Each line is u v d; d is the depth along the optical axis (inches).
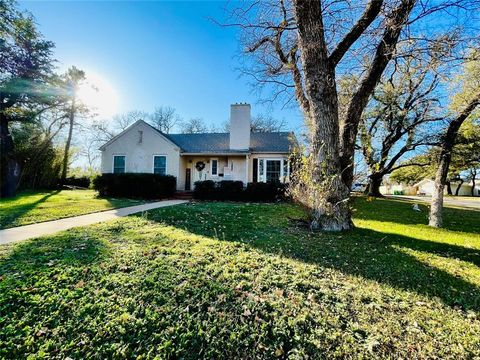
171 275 122.5
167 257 146.3
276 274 128.6
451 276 138.4
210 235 201.6
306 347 81.0
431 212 306.2
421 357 77.6
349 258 159.8
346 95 354.6
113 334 85.2
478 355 78.8
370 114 553.3
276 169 614.2
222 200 510.3
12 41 543.2
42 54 585.9
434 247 195.9
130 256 146.7
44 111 661.9
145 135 641.0
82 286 111.3
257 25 291.3
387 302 107.7
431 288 122.6
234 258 148.2
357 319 94.7
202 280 118.3
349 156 238.7
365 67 263.4
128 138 646.5
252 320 92.5
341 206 235.0
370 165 243.3
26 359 75.7
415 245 199.0
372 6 219.6
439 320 96.0
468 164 462.9
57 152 721.0
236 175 631.2
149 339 83.7
